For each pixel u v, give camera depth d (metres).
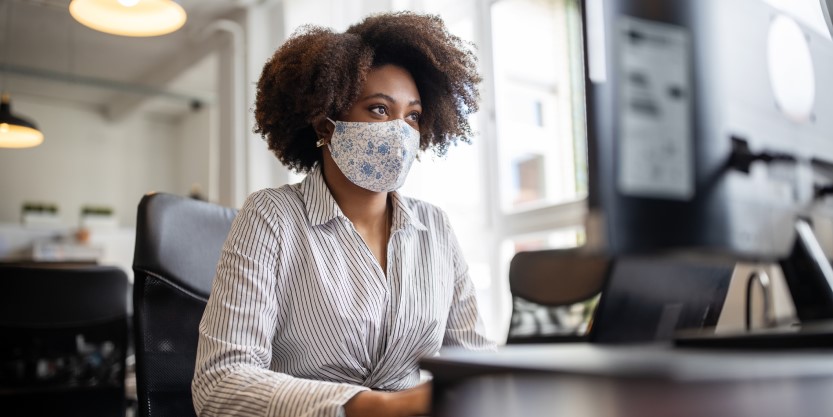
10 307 2.24
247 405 0.95
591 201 0.53
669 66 0.57
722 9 0.62
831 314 0.72
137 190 7.89
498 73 3.57
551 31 3.76
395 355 1.23
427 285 1.30
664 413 0.45
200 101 7.30
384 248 1.31
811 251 0.69
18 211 7.20
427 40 1.46
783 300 1.08
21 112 7.34
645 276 0.75
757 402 0.46
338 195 1.33
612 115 0.54
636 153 0.54
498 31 3.62
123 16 3.72
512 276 1.66
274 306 1.16
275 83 1.41
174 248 1.29
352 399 0.86
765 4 0.68
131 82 7.11
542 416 0.48
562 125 3.64
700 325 0.82
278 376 0.97
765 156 0.63
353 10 4.24
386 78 1.34
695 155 0.57
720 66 0.61
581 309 1.44
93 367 2.38
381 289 1.22
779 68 0.67
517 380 0.49
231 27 5.31
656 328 0.76
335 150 1.31
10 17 5.53
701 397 0.45
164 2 3.60
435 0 3.91
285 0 5.05
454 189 3.78
